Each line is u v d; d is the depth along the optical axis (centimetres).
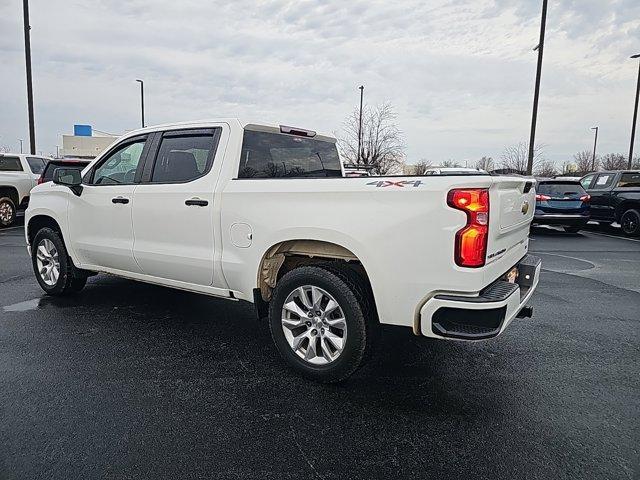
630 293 623
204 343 425
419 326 308
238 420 295
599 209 1338
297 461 255
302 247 361
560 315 521
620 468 250
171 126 439
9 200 1270
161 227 429
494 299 288
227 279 393
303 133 470
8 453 258
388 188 306
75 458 254
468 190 285
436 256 294
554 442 274
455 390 338
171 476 241
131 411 304
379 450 266
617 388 343
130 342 424
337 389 339
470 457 260
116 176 480
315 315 350
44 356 389
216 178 395
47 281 566
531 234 1322
